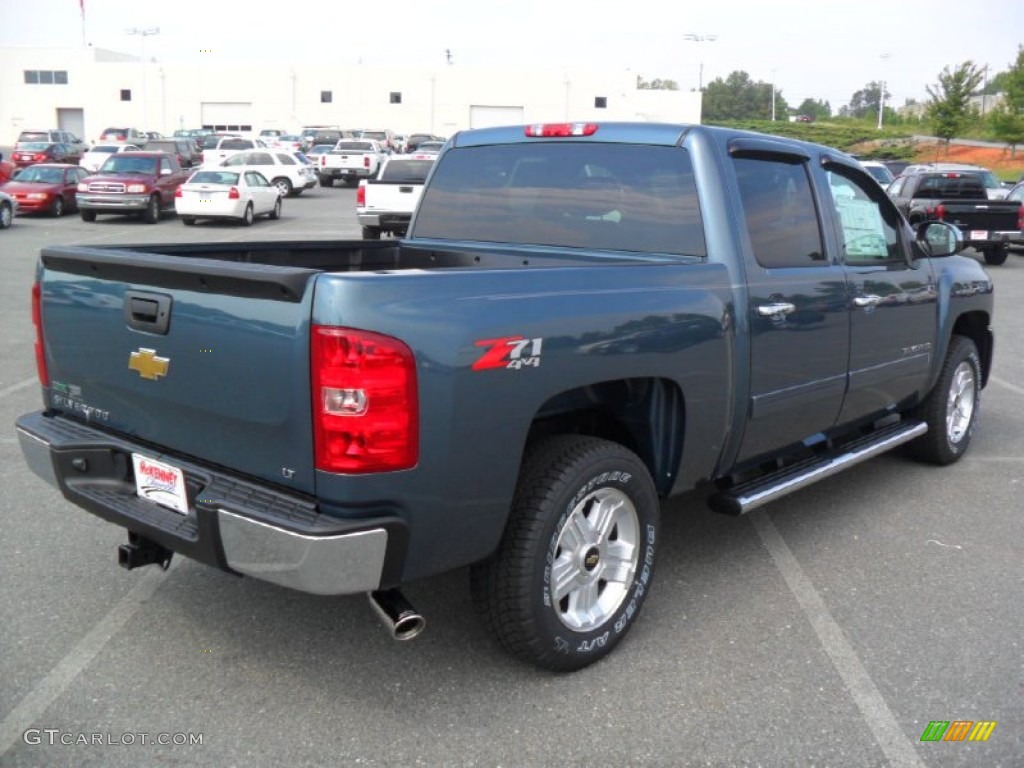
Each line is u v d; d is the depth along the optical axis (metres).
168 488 3.33
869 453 5.10
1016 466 6.29
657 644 3.81
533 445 3.47
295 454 2.93
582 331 3.30
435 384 2.90
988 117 66.69
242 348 2.98
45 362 3.82
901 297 5.16
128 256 3.31
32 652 3.67
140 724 3.21
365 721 3.25
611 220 4.34
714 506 4.21
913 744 3.17
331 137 55.75
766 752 3.11
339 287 2.77
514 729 3.21
